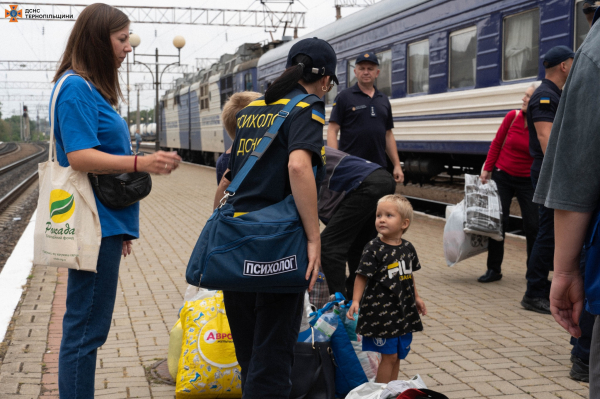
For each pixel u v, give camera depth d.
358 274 3.32
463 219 6.14
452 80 10.20
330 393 3.23
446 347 4.34
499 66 9.09
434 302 5.54
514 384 3.66
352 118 5.89
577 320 1.93
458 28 9.90
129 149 2.92
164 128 42.09
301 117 2.55
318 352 3.25
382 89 12.26
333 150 4.68
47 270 6.93
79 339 2.76
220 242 2.42
